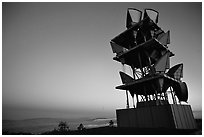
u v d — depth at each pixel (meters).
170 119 16.81
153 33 24.73
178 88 21.91
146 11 24.58
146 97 21.11
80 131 18.81
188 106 20.02
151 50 23.12
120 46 25.23
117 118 21.81
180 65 22.27
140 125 19.05
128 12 25.31
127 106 22.52
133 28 24.14
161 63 20.81
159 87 19.20
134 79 22.75
